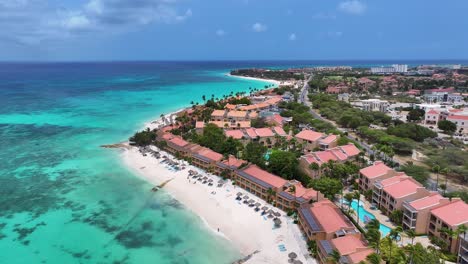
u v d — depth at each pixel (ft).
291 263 215.31
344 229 224.74
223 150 411.13
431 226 242.37
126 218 279.69
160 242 245.65
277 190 290.35
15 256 228.63
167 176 366.43
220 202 302.04
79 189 336.49
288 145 434.71
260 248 234.58
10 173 379.55
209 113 639.35
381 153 417.69
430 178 351.25
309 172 331.16
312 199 277.03
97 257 228.43
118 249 237.45
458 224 220.64
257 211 282.56
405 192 262.67
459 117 567.18
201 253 231.91
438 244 227.61
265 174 320.70
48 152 459.32
